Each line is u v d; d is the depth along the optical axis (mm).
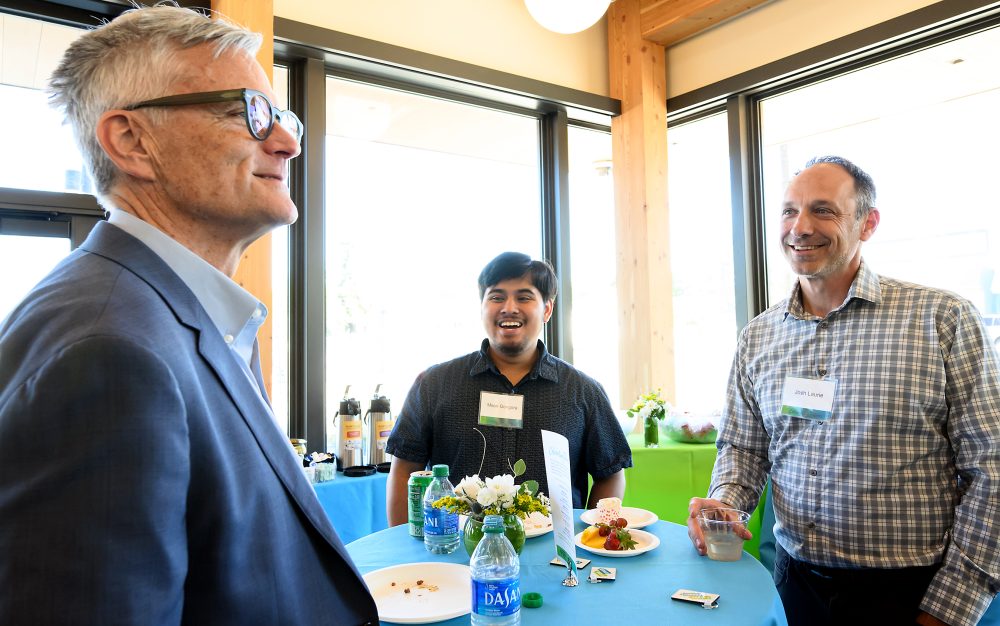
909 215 3020
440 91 3436
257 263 2617
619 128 3881
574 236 3885
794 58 3242
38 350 544
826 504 1578
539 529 1587
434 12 3307
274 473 711
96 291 598
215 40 745
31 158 2451
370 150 3277
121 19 738
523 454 1875
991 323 2756
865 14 3023
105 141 709
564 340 3736
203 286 735
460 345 3490
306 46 2887
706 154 3857
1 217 2385
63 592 483
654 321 3689
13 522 488
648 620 1077
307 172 2955
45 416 506
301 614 694
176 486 561
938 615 1397
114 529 506
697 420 3098
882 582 1495
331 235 3096
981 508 1396
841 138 3295
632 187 3791
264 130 768
